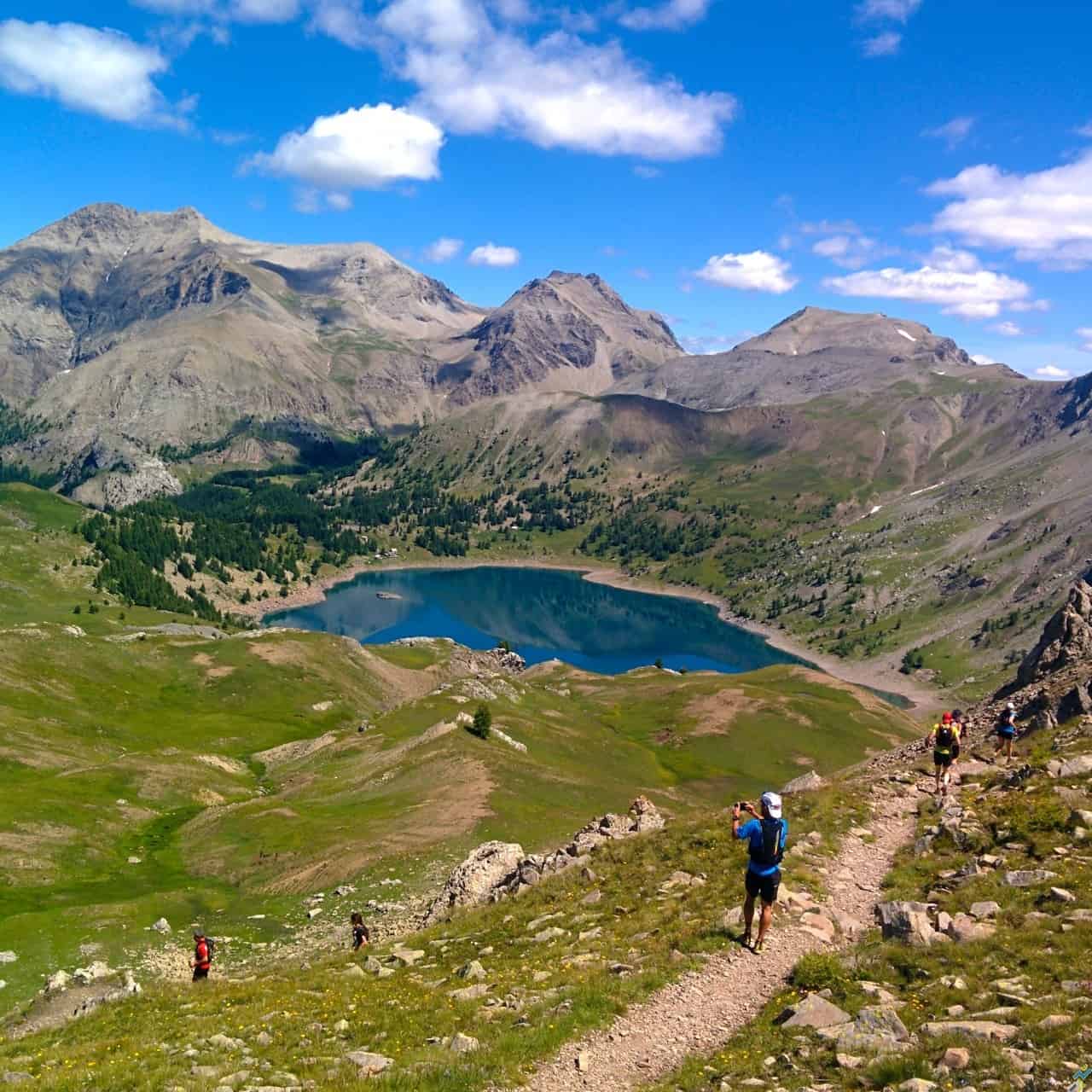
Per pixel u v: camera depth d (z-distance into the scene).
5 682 142.50
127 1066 18.62
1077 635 52.66
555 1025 17.62
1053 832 23.75
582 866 33.41
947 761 31.69
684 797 138.12
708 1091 14.34
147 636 198.00
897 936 19.42
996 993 15.89
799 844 27.30
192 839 91.81
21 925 62.16
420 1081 15.88
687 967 19.77
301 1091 16.17
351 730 144.62
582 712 188.75
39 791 98.44
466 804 89.12
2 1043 24.52
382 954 31.12
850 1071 14.06
